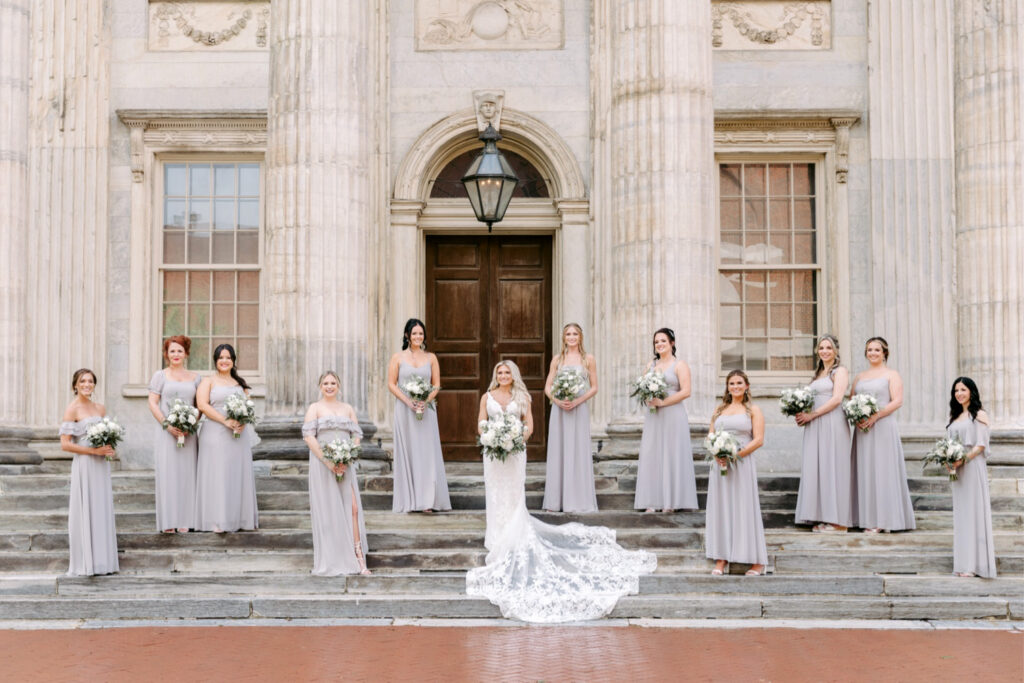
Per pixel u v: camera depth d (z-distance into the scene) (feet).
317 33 46.60
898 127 58.23
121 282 58.85
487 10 59.26
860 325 58.34
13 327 47.37
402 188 58.49
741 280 59.47
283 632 32.50
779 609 34.60
